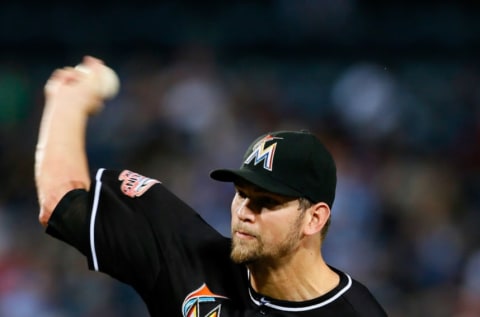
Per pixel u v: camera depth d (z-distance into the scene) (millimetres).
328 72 50594
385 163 45219
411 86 49562
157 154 46031
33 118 49000
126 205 13906
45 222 13773
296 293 13336
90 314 36938
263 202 12781
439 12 51250
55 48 51469
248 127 47500
